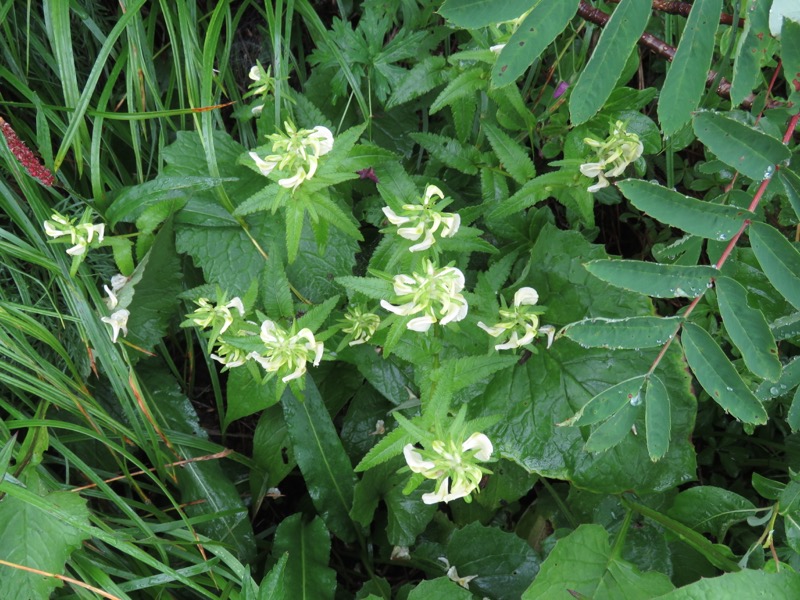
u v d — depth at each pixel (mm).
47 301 453
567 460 434
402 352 390
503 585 459
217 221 446
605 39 247
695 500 414
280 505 541
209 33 434
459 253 447
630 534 448
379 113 517
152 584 387
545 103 498
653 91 419
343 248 445
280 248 446
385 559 502
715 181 461
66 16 405
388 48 480
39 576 370
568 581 390
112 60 491
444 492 310
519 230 480
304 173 362
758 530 465
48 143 418
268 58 535
